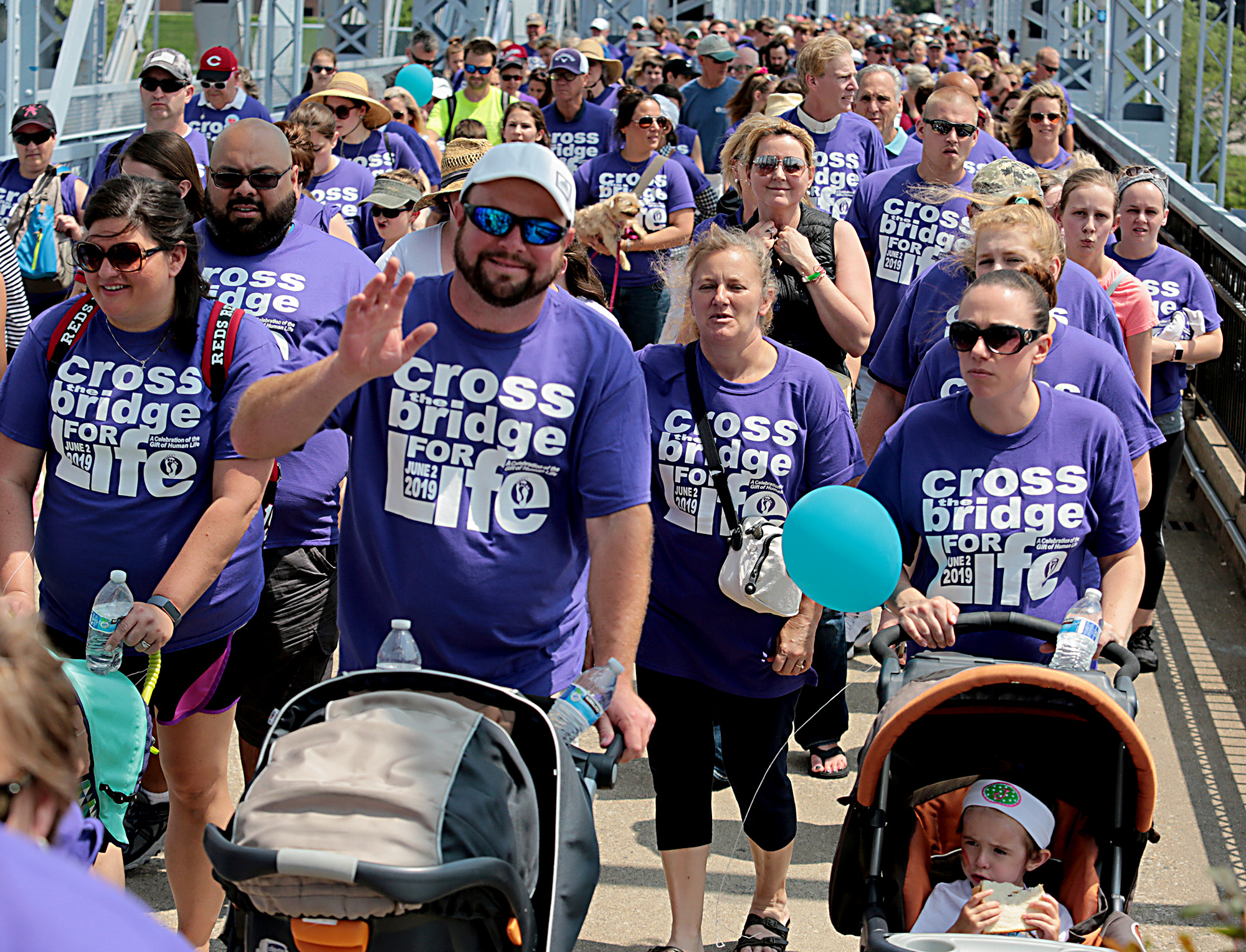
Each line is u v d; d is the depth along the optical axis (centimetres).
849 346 609
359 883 243
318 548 493
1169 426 707
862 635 729
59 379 402
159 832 510
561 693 313
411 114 1311
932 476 416
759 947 455
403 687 301
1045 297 402
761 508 446
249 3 2031
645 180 994
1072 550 412
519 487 337
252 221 491
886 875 343
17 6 1190
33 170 860
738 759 462
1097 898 338
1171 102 2489
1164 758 627
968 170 727
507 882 257
